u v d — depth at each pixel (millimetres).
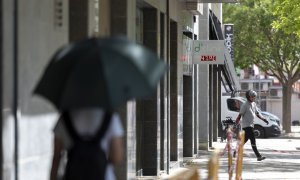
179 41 34906
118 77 9789
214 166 12523
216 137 58031
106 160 10234
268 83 106000
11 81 12797
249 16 78938
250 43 80438
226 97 65000
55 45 15219
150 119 28797
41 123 14148
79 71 9797
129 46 10203
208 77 49375
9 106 12688
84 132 10203
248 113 38875
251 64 83125
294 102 135750
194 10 36688
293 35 78625
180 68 35281
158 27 28766
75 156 10125
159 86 28812
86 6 17844
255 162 38906
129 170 22188
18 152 12984
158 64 10141
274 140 65000
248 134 39188
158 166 29156
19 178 13000
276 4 45562
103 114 10211
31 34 13766
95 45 10094
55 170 10672
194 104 42031
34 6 13945
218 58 39812
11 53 12805
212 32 52469
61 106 9773
